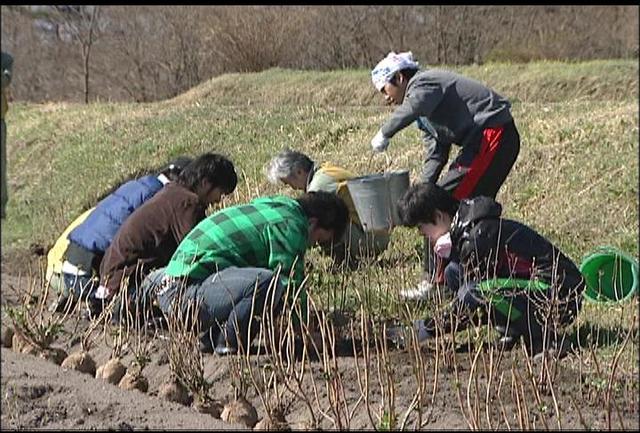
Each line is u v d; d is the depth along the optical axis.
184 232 8.80
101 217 9.58
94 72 35.81
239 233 8.13
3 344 8.92
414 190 8.26
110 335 8.90
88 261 9.51
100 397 7.25
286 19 32.56
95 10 34.66
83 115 22.11
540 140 14.57
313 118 17.53
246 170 15.23
